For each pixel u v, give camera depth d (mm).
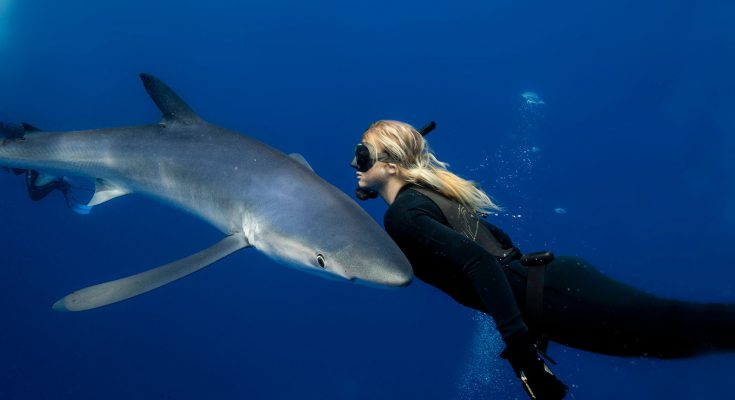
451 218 2123
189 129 3775
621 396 5227
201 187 3520
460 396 6223
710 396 5004
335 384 6617
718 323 1823
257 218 3066
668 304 1896
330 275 2572
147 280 3016
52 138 4449
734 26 13523
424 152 2365
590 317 1931
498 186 8445
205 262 3135
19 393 6469
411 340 6902
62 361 6840
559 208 7867
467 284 2016
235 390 6645
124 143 4035
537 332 2020
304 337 7039
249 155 3369
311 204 2846
